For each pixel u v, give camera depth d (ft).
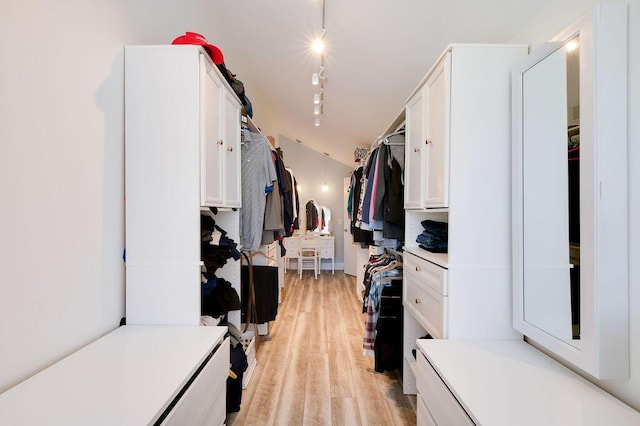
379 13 5.97
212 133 4.63
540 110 3.72
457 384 3.11
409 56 6.82
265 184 7.29
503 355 3.79
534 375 3.31
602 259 2.89
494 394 2.94
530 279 3.90
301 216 20.51
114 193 4.02
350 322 10.62
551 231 3.56
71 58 3.33
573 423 2.54
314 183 21.04
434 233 5.87
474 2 4.66
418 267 5.41
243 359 5.96
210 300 5.27
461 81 4.28
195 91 4.12
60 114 3.20
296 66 9.74
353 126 13.15
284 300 13.34
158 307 4.17
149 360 3.15
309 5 6.60
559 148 3.45
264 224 7.89
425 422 3.90
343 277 18.29
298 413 5.74
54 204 3.15
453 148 4.29
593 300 2.94
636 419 2.61
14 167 2.75
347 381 6.84
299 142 20.59
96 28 3.67
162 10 5.17
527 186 3.97
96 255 3.72
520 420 2.57
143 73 4.12
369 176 7.80
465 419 2.80
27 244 2.88
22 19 2.79
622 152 2.87
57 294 3.19
